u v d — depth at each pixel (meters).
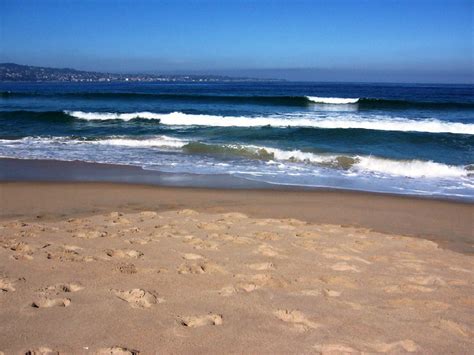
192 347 2.79
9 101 31.67
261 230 5.87
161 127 19.05
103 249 4.77
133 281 3.86
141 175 10.92
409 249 5.35
